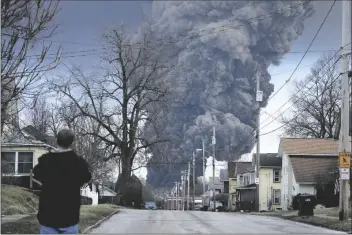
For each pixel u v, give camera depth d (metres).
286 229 19.25
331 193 42.16
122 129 50.12
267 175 59.44
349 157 21.08
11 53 12.27
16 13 12.21
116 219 24.05
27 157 36.03
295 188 48.69
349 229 18.30
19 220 16.95
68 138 5.86
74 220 5.73
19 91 12.70
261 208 58.66
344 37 21.11
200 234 16.62
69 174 5.72
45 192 5.72
